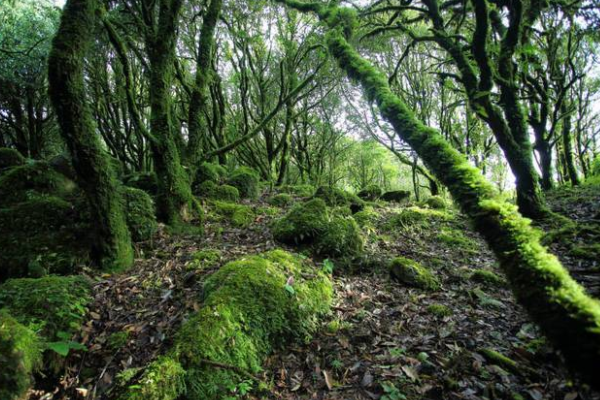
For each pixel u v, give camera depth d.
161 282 4.27
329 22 5.31
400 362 3.05
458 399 2.59
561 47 9.25
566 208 8.05
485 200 2.09
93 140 4.36
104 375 2.90
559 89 9.62
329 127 18.64
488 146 15.38
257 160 18.28
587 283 3.91
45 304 3.34
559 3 7.35
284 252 4.62
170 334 3.29
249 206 8.27
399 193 11.95
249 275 3.76
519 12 5.63
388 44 12.77
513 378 2.73
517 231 1.87
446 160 2.56
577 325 1.40
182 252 5.18
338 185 27.08
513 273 1.77
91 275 4.36
